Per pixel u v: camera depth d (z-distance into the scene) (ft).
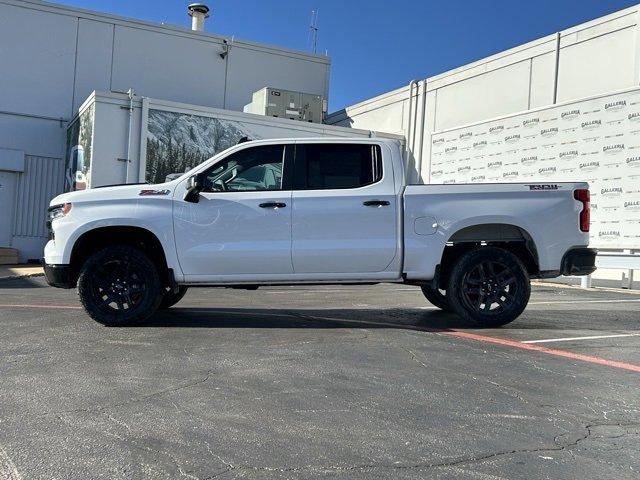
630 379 15.66
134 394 13.82
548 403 13.70
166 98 68.03
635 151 37.63
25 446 10.80
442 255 22.79
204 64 70.13
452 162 53.26
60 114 63.05
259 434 11.55
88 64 64.23
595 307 29.37
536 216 22.17
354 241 21.80
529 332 21.88
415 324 23.48
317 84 77.00
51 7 62.59
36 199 62.03
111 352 17.81
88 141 51.01
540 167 44.42
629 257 37.40
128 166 50.16
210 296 33.22
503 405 13.52
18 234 61.21
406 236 21.98
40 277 44.98
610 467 10.33
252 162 22.31
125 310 21.85
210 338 19.97
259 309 27.53
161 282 22.36
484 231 22.90
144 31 66.90
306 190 21.97
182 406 13.05
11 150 60.44
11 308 26.66
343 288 39.40
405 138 61.05
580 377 15.81
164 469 9.96
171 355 17.51
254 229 21.61
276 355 17.61
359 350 18.42
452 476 9.90
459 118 54.49
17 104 61.26
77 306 27.55
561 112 42.83
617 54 40.57
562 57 44.75
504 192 22.27
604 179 39.63
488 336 20.97
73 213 21.56
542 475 9.98
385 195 22.00
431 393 14.29
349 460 10.45
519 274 22.38
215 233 21.58
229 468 10.05
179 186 21.95
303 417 12.53
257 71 73.20
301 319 24.44
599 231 39.83
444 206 22.09
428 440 11.42
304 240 21.68
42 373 15.46
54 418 12.22
